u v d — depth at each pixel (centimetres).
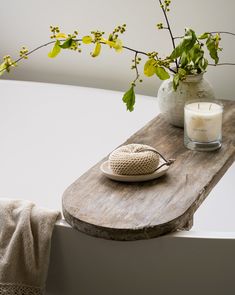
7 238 161
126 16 259
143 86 269
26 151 268
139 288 162
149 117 251
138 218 153
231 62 249
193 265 158
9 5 279
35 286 162
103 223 151
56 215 160
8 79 295
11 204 163
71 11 268
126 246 157
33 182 266
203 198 167
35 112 267
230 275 158
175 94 195
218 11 244
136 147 172
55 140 265
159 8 252
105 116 259
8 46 289
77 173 261
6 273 160
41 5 273
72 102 263
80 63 277
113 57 269
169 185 167
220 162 179
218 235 155
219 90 256
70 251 162
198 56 191
